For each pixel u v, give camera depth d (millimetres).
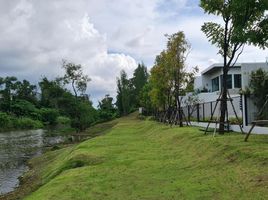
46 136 82875
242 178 14578
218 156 18938
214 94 57281
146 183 16859
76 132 90188
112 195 15547
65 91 95562
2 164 40719
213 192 13992
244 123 26453
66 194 16484
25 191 23984
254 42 20531
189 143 25250
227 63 24781
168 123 48125
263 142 19453
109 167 21781
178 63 43812
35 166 36906
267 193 12508
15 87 166125
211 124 33594
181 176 17375
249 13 20859
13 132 102625
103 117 130125
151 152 26203
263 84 36344
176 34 44062
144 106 100188
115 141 35938
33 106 154500
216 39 24344
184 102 57812
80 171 21750
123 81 133750
